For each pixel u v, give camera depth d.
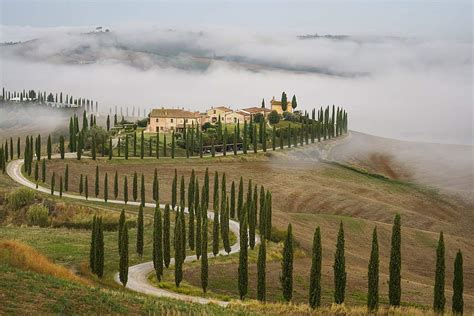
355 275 90.56
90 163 187.38
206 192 127.31
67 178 156.12
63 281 57.56
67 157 192.50
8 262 62.75
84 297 52.59
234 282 84.12
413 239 135.25
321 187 189.62
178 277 79.06
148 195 162.00
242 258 75.44
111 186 168.00
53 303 49.22
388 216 164.88
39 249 93.94
